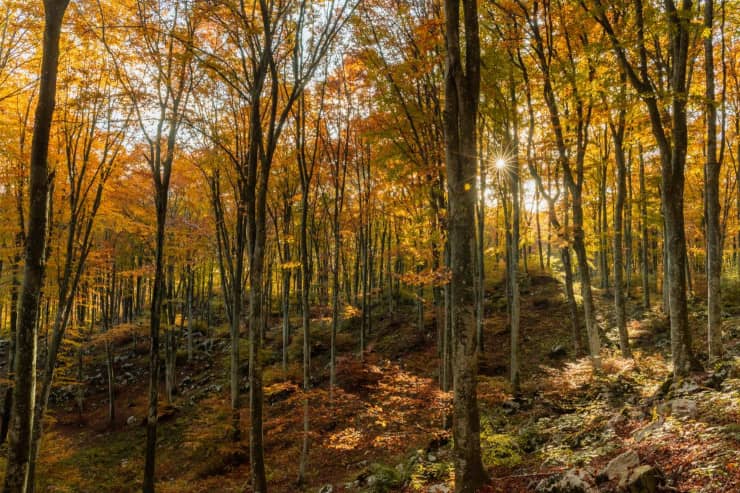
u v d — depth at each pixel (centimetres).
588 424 891
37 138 616
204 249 2431
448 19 704
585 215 2381
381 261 2978
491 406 1319
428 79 1205
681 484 511
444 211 1183
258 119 1005
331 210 2528
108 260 2053
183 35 1102
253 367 943
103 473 1730
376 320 2903
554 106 1349
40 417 1209
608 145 1938
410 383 1221
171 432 2048
